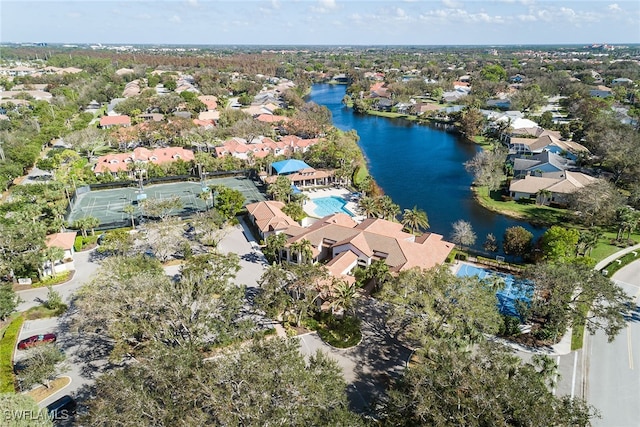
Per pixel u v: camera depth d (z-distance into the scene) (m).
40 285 71.31
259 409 33.34
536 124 184.62
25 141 142.62
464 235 84.12
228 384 35.06
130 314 49.47
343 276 69.19
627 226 87.50
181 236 84.56
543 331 57.91
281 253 80.88
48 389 48.78
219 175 132.38
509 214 106.88
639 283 72.81
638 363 54.50
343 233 80.62
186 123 165.38
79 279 73.50
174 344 50.88
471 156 160.12
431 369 39.97
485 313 51.59
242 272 76.12
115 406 34.84
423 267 71.19
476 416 34.59
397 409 39.00
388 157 159.12
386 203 96.62
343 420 34.66
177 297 51.50
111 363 53.06
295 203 101.12
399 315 54.38
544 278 56.72
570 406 36.75
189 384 35.44
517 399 35.03
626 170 115.81
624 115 180.38
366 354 56.09
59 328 60.41
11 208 94.00
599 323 57.19
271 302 57.16
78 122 172.50
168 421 33.25
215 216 89.00
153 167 127.25
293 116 196.88
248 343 50.72
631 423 45.53
